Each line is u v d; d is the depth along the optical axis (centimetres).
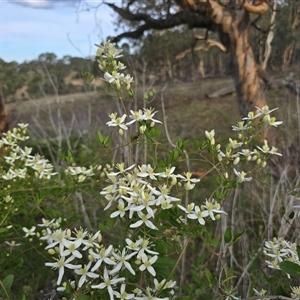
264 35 950
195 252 330
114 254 147
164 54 1144
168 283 152
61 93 818
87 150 473
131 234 162
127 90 193
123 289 146
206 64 2050
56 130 545
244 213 355
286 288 222
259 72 763
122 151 395
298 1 727
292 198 258
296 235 271
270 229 284
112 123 186
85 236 164
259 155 193
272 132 389
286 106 446
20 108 732
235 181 175
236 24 768
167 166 168
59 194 307
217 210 163
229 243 171
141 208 150
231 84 1576
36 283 296
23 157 298
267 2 768
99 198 322
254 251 294
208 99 1320
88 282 154
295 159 341
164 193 155
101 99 760
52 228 288
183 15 887
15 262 233
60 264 148
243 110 762
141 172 164
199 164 445
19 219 341
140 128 179
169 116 986
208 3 754
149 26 956
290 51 694
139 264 150
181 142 186
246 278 262
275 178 345
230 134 701
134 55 1026
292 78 574
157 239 158
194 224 165
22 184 280
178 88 1542
